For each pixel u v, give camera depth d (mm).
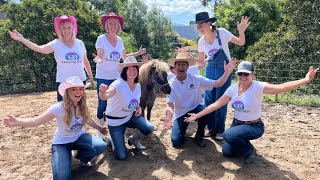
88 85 3785
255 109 4023
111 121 4297
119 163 4234
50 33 14195
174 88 4516
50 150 4793
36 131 5660
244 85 3969
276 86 3875
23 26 13852
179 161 4277
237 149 4211
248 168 4066
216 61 4684
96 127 3953
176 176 3877
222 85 4496
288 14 13266
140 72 4812
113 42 4836
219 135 4945
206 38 4734
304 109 7262
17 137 5367
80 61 4398
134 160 4324
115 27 4703
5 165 4273
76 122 3637
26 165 4277
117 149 4270
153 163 4227
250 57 13109
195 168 4074
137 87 4285
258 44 13391
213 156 4414
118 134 4293
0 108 7848
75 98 3516
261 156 4441
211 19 4551
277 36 13227
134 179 3818
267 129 5645
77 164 4234
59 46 4242
